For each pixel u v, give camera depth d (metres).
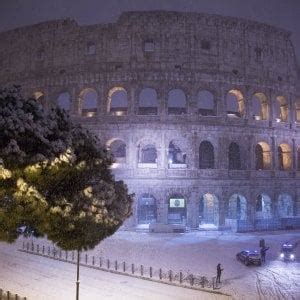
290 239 53.38
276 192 64.06
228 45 63.78
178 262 38.88
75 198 21.33
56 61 64.88
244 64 64.25
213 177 60.06
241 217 65.44
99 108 61.50
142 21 62.59
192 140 60.00
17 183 19.20
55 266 36.75
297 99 69.81
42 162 19.78
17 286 29.95
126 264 37.66
